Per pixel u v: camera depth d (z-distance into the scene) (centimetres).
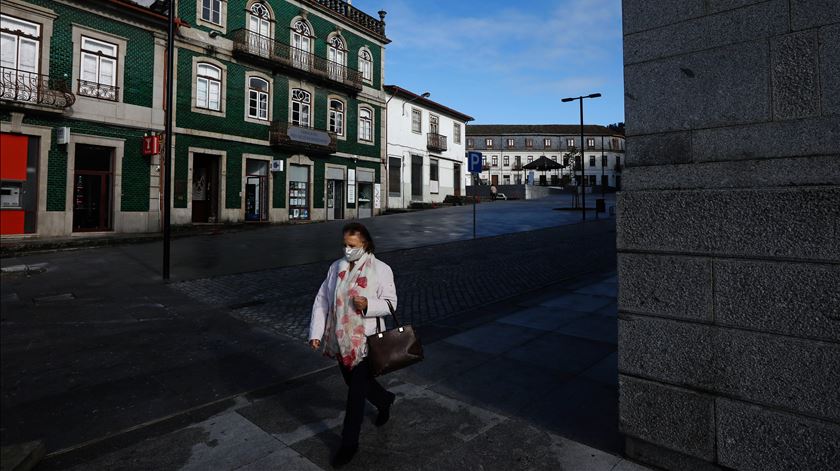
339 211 2722
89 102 1611
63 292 843
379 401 323
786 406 227
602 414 353
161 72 1827
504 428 333
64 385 437
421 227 2044
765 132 242
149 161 1783
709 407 251
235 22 2138
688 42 270
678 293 262
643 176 283
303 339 581
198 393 418
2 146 1435
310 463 295
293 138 2345
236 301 791
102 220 1675
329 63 2598
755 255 236
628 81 293
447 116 3888
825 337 216
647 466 280
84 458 311
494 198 4175
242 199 2159
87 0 1602
